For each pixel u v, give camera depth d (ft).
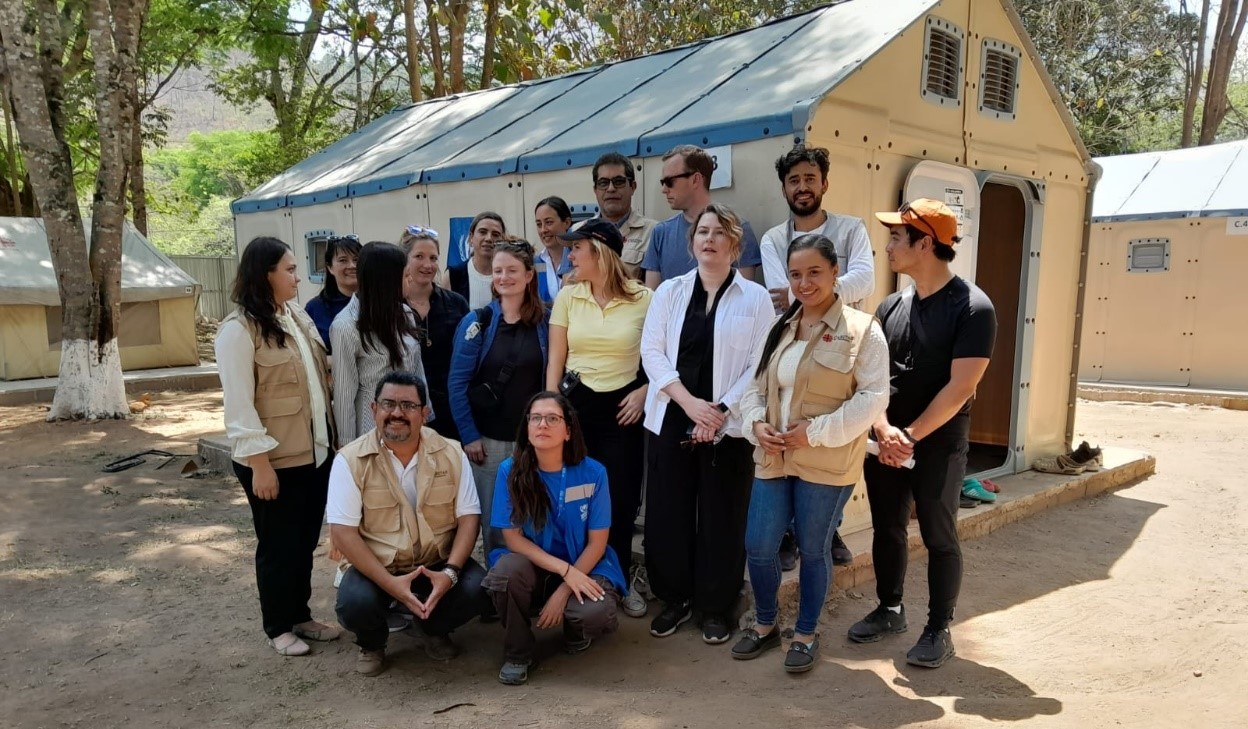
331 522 10.45
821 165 12.12
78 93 53.67
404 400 10.47
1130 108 70.18
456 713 9.73
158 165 143.84
